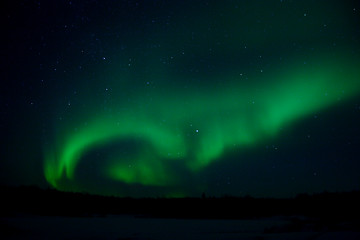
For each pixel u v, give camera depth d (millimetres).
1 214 17516
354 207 19516
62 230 11086
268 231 10867
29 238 9094
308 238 8250
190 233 10484
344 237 7871
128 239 8992
